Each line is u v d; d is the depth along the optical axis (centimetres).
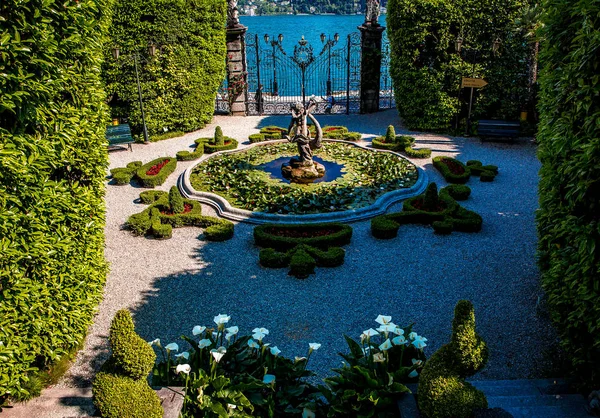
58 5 714
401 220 1273
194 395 579
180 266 1098
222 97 2627
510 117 2134
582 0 670
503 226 1266
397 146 1845
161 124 2102
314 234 1195
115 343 523
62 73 725
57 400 641
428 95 2081
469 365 512
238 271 1073
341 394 604
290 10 10050
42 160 675
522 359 784
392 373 598
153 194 1440
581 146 645
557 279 766
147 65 1989
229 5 2378
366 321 895
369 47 2430
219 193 1467
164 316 919
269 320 902
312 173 1535
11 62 629
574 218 704
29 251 675
